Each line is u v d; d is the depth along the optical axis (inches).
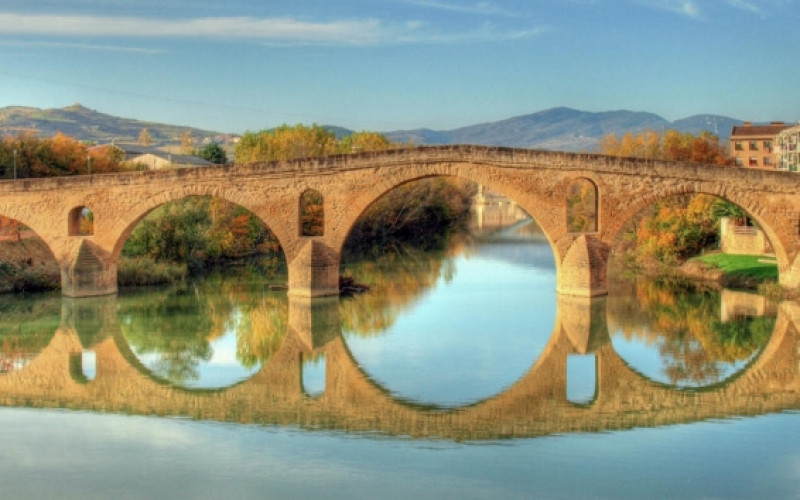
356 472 971.3
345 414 1203.9
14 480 952.3
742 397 1289.4
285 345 1668.3
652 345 1638.8
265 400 1283.2
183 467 990.4
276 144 3678.6
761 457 1018.7
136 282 2466.8
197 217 2891.2
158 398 1301.7
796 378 1400.1
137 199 2220.7
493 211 7170.3
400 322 1878.7
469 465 994.7
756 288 2208.4
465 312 2004.2
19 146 3164.4
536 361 1513.3
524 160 2094.0
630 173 2085.4
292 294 2215.8
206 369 1489.9
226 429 1134.4
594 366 1481.3
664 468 982.4
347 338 1722.4
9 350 1637.6
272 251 3467.0
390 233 4202.8
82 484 940.6
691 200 2910.9
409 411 1216.2
